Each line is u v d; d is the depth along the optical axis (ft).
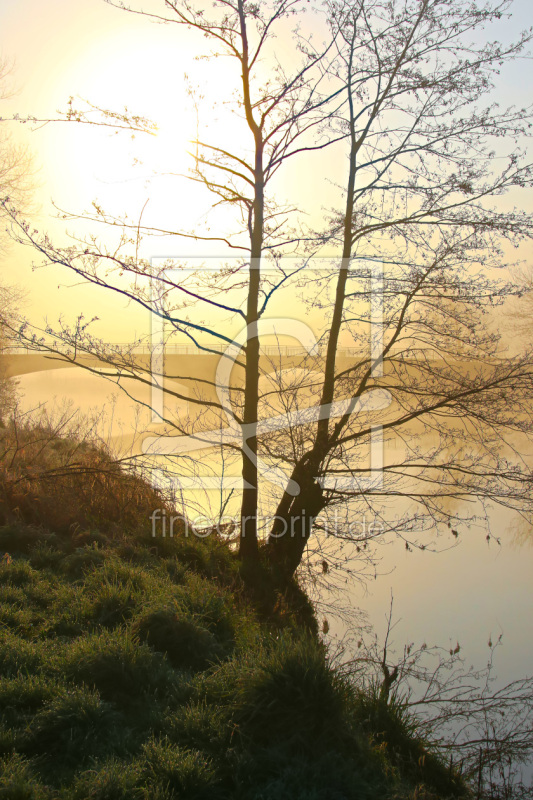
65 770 12.22
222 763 12.80
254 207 31.71
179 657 17.74
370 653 25.90
